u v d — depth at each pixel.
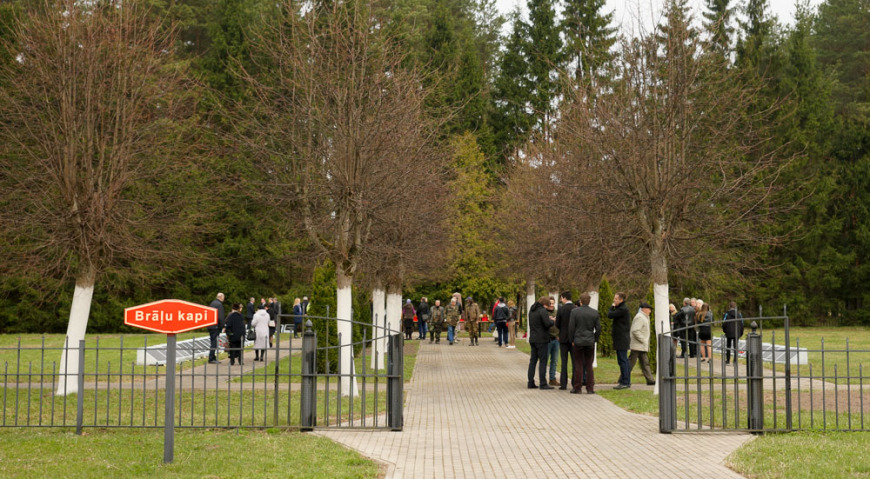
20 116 16.72
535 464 9.04
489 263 35.62
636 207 15.50
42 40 16.39
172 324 9.13
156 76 18.17
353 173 15.57
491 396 15.89
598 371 21.69
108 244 15.83
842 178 50.28
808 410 13.39
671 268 17.92
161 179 18.58
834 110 51.66
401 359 11.46
